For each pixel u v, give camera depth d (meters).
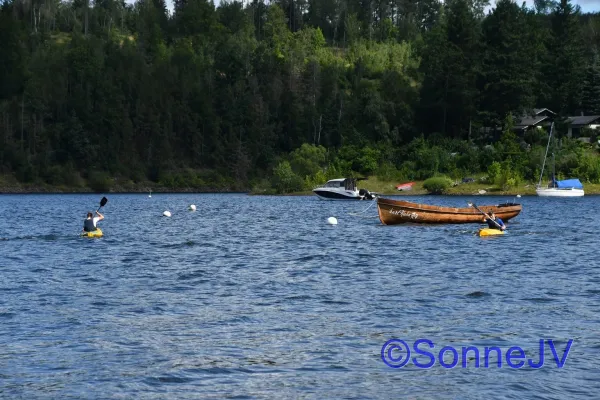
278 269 59.72
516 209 100.56
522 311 41.94
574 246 74.19
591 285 50.59
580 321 39.47
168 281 53.38
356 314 41.50
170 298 46.56
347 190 198.00
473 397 28.59
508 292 47.91
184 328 38.28
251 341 35.81
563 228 95.56
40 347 34.69
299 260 65.44
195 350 34.34
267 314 41.62
